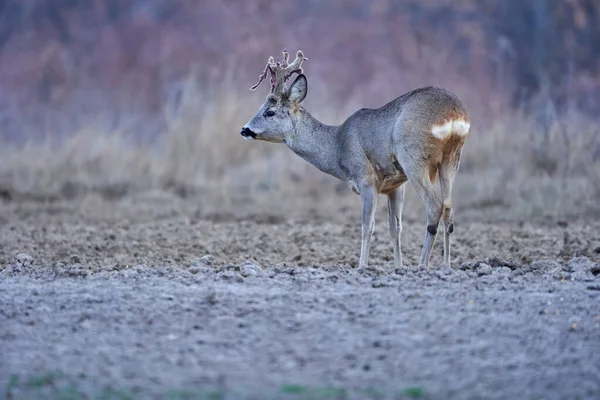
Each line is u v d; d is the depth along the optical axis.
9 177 47.72
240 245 32.00
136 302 20.61
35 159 49.75
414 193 41.28
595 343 18.09
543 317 19.50
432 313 19.72
